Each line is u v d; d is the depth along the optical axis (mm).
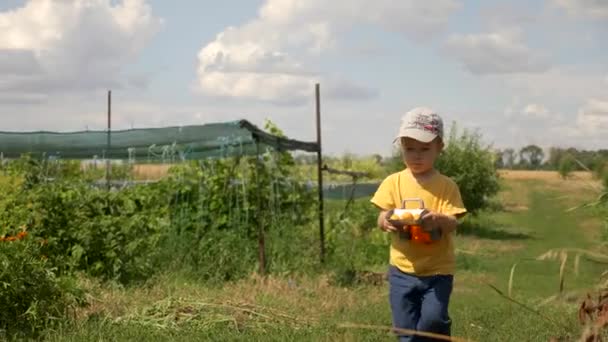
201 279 12617
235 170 15672
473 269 17562
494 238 27297
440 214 6094
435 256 6211
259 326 8672
